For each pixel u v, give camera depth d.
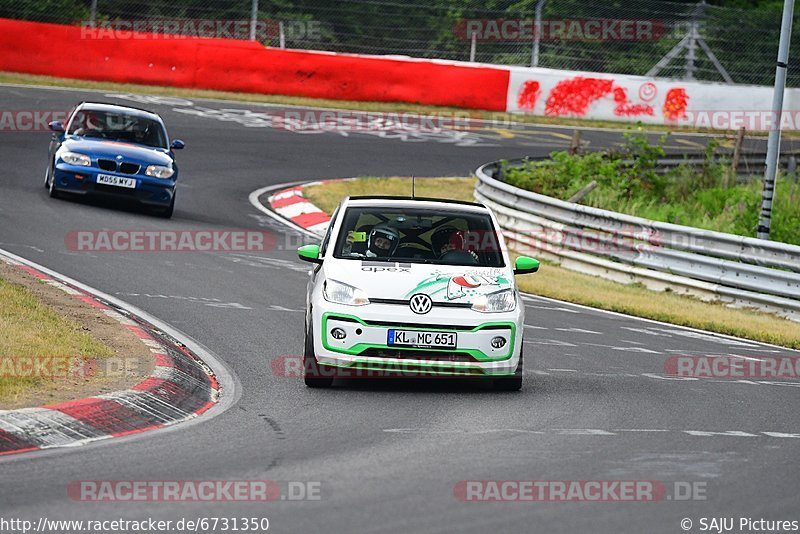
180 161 88.44
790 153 113.62
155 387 30.05
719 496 22.86
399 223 35.94
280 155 95.75
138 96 109.50
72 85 109.38
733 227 82.62
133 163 65.19
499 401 32.53
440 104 123.06
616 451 26.64
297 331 41.75
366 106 119.88
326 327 32.88
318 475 23.06
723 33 138.75
